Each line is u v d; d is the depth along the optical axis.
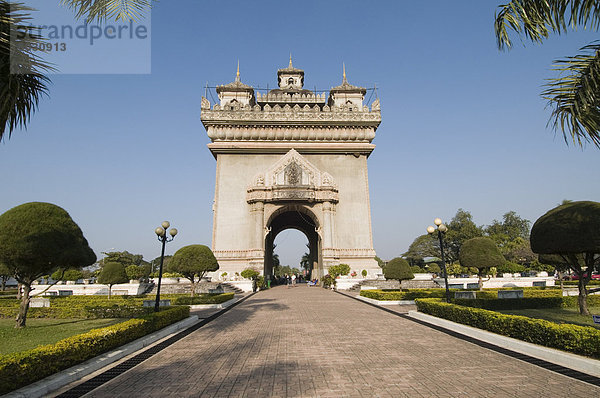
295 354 8.66
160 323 11.84
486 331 10.43
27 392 5.73
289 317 15.41
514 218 74.06
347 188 42.34
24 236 12.08
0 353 9.13
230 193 41.22
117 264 26.05
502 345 9.30
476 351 8.75
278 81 59.59
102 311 16.47
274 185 39.72
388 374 6.93
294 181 40.22
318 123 42.44
